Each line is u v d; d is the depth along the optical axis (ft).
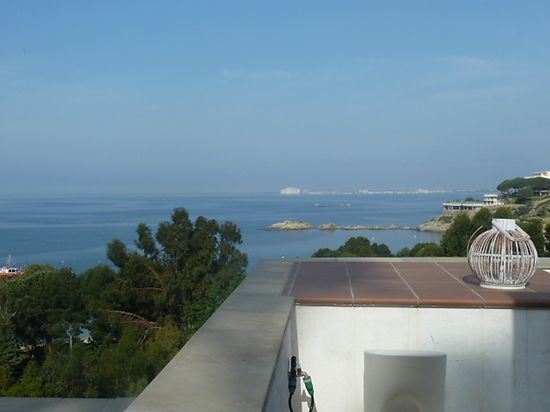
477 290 15.57
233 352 9.48
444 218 328.90
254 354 9.36
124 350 47.29
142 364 43.78
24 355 65.77
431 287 16.07
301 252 187.42
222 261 66.08
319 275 18.67
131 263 63.05
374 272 19.49
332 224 338.95
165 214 467.52
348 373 14.38
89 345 64.75
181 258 64.69
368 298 14.35
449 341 14.10
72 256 199.21
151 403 7.04
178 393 7.42
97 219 416.05
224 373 8.30
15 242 247.91
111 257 64.85
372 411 13.84
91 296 65.16
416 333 14.19
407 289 15.70
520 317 13.97
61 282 73.92
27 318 72.33
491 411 14.05
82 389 44.50
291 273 19.22
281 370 10.37
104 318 61.62
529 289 15.71
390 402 13.70
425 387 13.57
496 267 15.67
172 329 50.39
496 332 14.02
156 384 7.78
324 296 14.57
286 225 337.72
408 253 70.90
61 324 71.87
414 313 14.19
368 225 357.61
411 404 13.62
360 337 14.34
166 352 46.03
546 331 13.92
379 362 13.67
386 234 283.38
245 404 7.02
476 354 14.06
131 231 292.61
